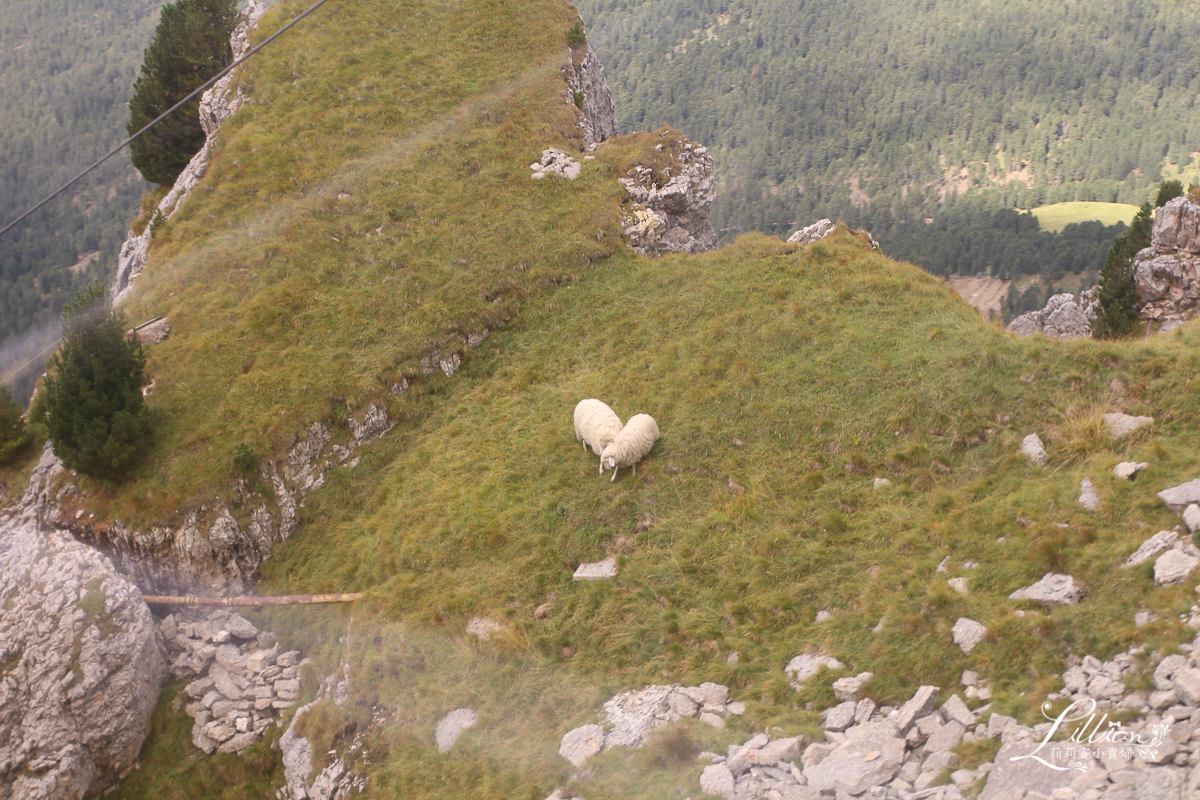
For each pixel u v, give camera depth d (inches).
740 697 575.8
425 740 650.2
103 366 904.3
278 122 1392.7
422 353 1031.6
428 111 1424.7
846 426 773.3
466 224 1206.3
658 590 684.1
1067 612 507.5
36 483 964.6
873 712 518.6
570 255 1147.9
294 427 941.2
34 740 716.7
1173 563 490.0
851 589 626.8
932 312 889.5
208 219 1231.5
